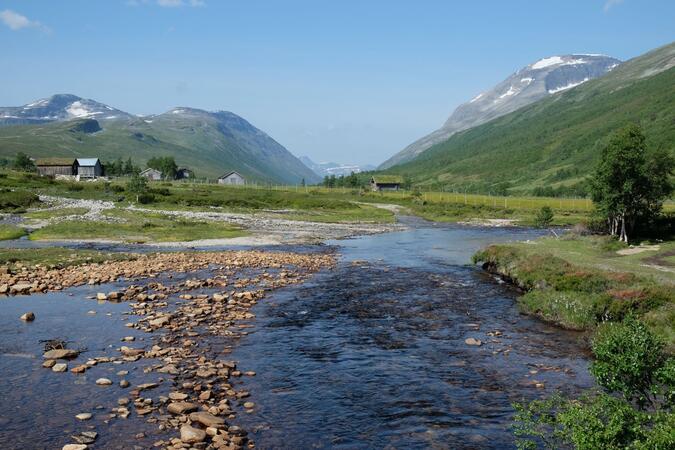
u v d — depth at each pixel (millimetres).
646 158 64750
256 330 27703
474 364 22922
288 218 104938
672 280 33438
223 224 85812
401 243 72438
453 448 15359
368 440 15820
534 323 30094
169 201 122062
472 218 122312
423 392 19688
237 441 15320
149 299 33562
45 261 45344
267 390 19562
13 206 95000
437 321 30359
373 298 36250
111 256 49625
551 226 103062
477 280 43406
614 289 31672
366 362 23031
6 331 25953
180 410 17047
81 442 14938
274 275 44156
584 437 11164
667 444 10078
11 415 16641
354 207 134500
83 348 23594
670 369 12555
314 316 31031
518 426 16766
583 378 21219
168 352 23281
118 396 18281
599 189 65562
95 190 137625
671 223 66625
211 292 36719
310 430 16375
